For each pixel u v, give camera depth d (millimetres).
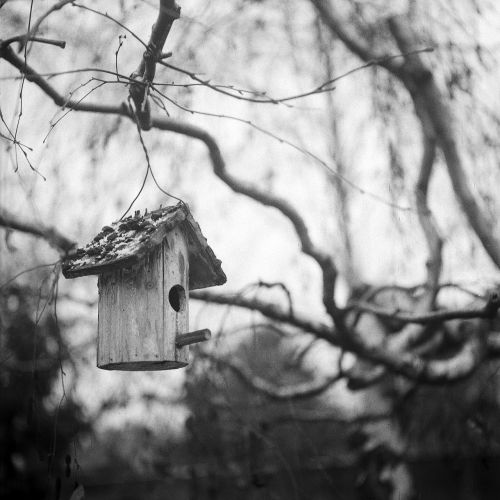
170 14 4340
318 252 6133
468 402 7781
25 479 10297
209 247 4840
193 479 8727
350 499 9492
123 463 9828
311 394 7570
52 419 7473
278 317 6703
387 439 8547
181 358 4512
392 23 6488
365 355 6844
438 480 10070
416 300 7469
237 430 7973
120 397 7496
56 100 5656
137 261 4312
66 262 4543
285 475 8852
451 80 6160
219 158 5918
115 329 4504
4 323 7082
